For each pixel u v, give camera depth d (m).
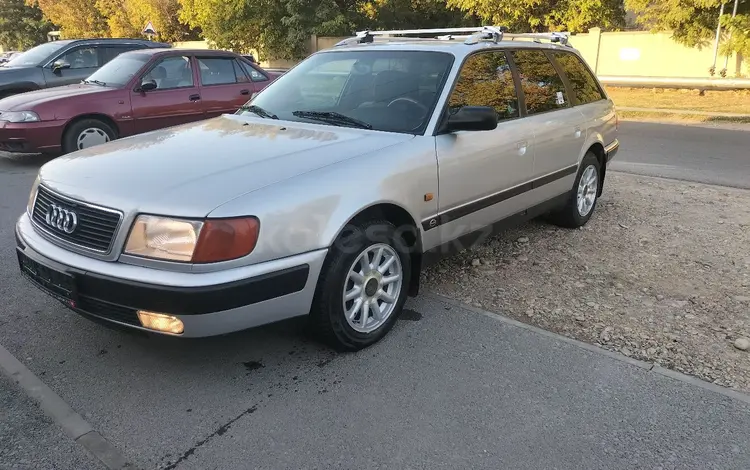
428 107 3.83
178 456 2.56
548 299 4.11
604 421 2.79
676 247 5.15
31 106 8.02
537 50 4.98
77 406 2.90
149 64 8.92
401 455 2.56
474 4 20.16
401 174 3.43
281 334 3.62
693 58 18.48
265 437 2.68
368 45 4.55
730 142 10.65
